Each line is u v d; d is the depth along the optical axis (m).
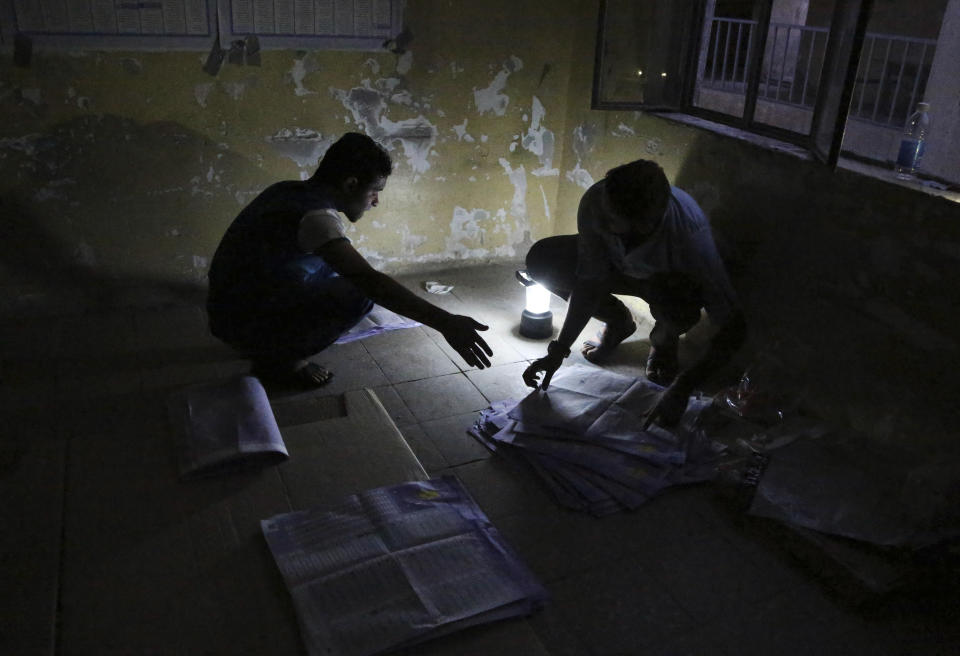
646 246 2.60
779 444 2.62
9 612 1.74
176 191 3.50
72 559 1.92
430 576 1.89
